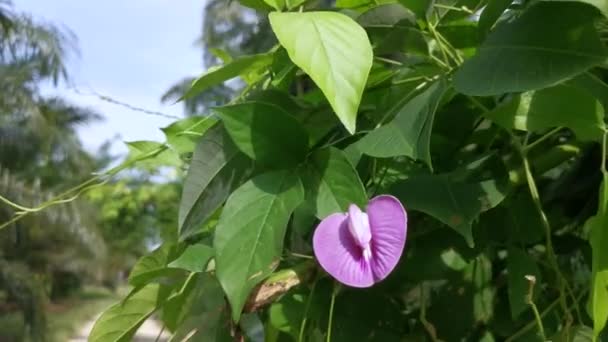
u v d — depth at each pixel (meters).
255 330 0.42
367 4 0.41
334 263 0.27
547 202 0.38
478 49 0.30
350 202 0.29
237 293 0.29
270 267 0.30
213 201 0.33
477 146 0.37
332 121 0.35
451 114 0.36
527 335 0.35
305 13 0.29
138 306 0.40
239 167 0.33
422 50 0.36
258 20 0.42
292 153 0.31
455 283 0.36
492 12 0.33
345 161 0.30
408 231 0.35
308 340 0.36
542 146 0.37
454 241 0.36
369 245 0.27
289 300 0.36
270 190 0.30
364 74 0.27
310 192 0.30
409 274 0.36
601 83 0.31
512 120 0.31
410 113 0.30
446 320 0.36
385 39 0.36
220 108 0.31
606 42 0.32
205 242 0.35
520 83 0.28
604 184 0.28
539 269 0.37
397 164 0.36
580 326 0.34
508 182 0.33
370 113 0.37
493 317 0.36
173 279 0.40
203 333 0.41
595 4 0.28
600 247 0.28
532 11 0.29
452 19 0.38
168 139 0.40
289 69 0.36
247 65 0.36
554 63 0.28
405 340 0.36
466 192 0.32
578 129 0.31
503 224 0.36
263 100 0.36
